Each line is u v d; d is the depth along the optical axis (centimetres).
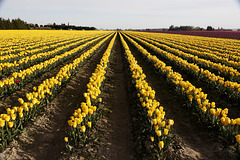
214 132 484
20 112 452
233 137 417
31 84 894
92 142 462
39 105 582
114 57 1853
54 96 706
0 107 643
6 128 427
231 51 1908
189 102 624
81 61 1269
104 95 808
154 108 471
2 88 679
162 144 366
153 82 1028
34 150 445
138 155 426
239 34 5147
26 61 1168
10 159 401
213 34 5522
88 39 3662
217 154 416
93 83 670
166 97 801
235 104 679
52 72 1148
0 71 959
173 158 400
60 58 1345
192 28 11988
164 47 2238
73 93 846
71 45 2339
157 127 404
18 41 2986
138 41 3450
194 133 514
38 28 9788
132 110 655
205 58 1569
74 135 426
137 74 830
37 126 538
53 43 2792
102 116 613
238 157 369
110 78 1098
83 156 415
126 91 890
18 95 749
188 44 2744
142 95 615
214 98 772
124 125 580
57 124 579
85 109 461
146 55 1616
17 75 824
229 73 943
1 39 3338
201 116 527
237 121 409
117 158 425
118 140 500
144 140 464
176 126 560
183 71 1180
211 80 833
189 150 431
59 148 446
